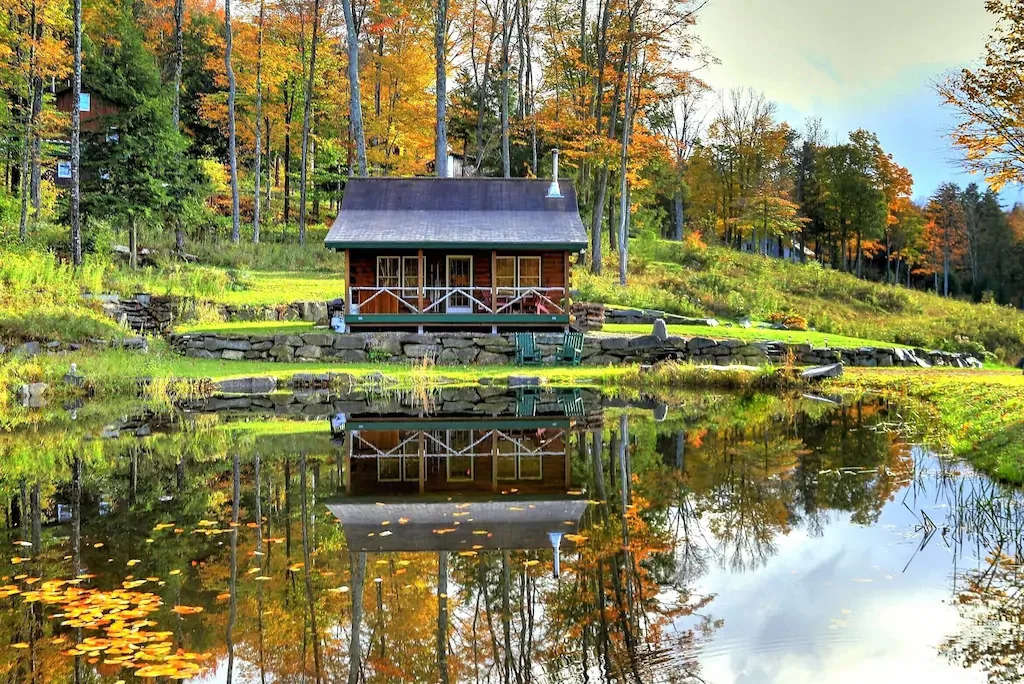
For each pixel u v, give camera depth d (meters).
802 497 9.09
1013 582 6.39
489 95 42.94
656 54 32.69
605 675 4.91
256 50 36.84
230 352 21.34
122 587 6.32
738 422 14.63
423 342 22.14
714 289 35.03
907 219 64.06
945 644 5.24
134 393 17.69
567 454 11.75
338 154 44.66
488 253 24.30
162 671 4.94
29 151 28.95
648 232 48.25
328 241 21.97
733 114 57.12
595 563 6.90
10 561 6.95
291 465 10.96
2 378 16.03
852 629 5.54
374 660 5.13
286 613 5.83
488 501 9.03
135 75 27.22
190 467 10.77
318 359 21.59
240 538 7.61
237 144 47.16
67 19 29.20
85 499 9.07
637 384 20.25
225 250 31.81
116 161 26.30
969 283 68.00
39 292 21.25
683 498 9.16
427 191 24.50
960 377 20.23
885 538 7.57
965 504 8.54
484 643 5.34
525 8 35.88
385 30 38.38
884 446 12.05
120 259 26.78
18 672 4.88
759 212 52.03
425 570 6.75
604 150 32.72
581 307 24.83
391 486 9.74
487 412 15.94
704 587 6.30
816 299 38.28
